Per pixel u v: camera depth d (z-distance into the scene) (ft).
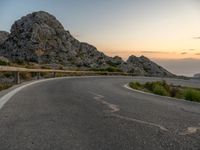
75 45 563.48
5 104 25.26
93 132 15.81
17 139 14.10
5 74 64.23
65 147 12.88
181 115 22.95
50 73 113.09
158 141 14.26
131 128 17.07
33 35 520.01
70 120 18.97
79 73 147.02
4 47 530.68
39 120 18.71
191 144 13.93
